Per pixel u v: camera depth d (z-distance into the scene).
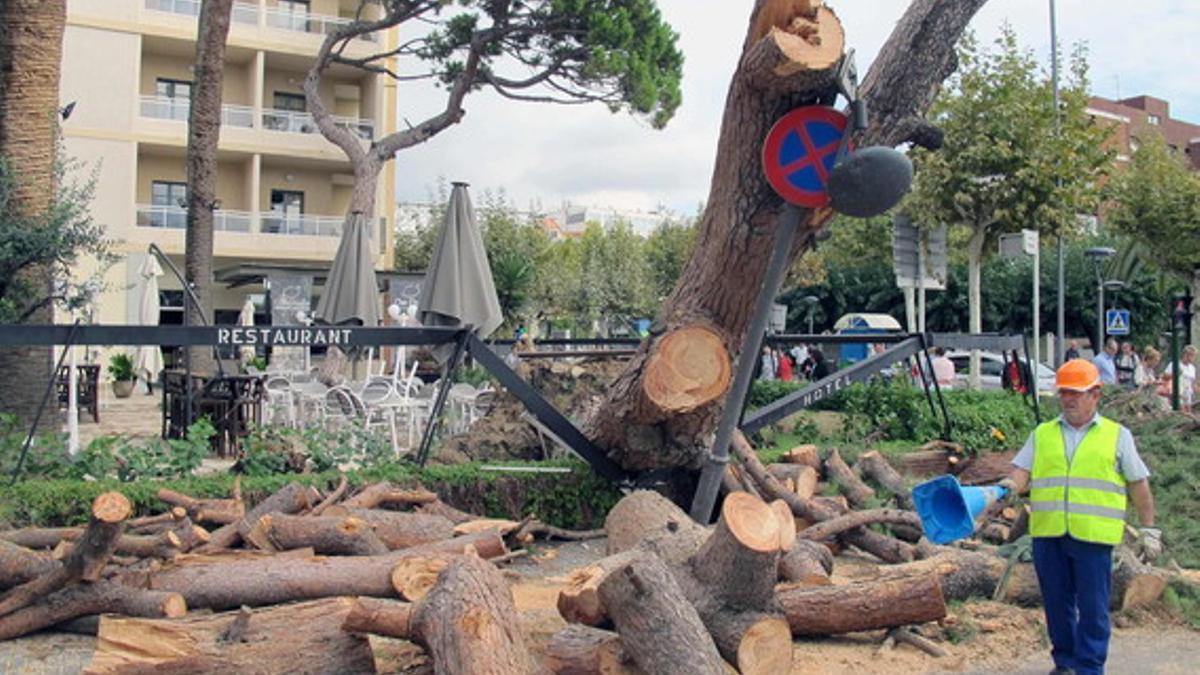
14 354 10.48
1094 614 5.35
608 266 43.12
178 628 4.97
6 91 11.05
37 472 8.08
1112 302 38.34
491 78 26.06
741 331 7.75
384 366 20.30
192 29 33.09
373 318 12.95
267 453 8.76
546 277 40.69
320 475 8.25
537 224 46.66
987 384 28.41
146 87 34.03
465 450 10.02
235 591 5.83
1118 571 6.68
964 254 30.38
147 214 33.12
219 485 7.85
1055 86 18.31
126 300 29.80
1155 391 15.91
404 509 8.02
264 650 4.83
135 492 7.49
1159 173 28.77
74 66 31.62
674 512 6.85
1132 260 35.09
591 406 10.13
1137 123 61.47
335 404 14.69
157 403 20.39
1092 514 5.34
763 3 6.29
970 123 18.00
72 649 5.49
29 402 10.54
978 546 7.71
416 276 26.97
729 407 7.22
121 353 23.20
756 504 5.23
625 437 8.44
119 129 32.25
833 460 9.84
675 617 4.50
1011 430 12.49
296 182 36.41
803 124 6.37
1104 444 5.41
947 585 6.76
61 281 11.80
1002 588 6.75
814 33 6.07
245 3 33.94
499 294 34.00
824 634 6.02
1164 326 38.94
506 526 7.71
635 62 24.25
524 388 8.66
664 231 48.81
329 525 6.75
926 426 12.12
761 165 6.87
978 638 6.12
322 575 6.02
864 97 6.99
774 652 5.08
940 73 7.09
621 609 4.59
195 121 17.11
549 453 10.12
